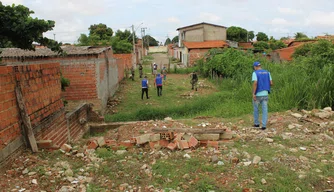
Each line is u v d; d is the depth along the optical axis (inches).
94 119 364.5
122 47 1489.9
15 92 183.5
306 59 545.3
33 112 206.4
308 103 371.9
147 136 235.6
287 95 398.6
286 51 1098.1
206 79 1024.2
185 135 230.7
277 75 502.3
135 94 715.4
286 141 241.6
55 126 244.4
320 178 165.5
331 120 307.1
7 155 169.5
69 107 484.1
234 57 932.6
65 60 477.1
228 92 597.6
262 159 195.6
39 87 217.9
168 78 1062.4
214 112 411.5
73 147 230.5
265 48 1807.3
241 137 252.2
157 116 446.6
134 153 216.5
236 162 191.2
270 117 334.3
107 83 611.8
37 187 151.1
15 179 156.9
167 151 218.2
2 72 166.6
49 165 181.2
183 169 181.0
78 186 157.3
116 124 352.2
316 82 406.9
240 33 2113.7
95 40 1440.7
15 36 205.2
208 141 228.5
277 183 160.1
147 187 158.9
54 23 205.2
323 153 209.6
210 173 175.5
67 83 418.9
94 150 220.4
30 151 194.1
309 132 268.4
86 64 479.2
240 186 157.9
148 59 2365.9
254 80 287.4
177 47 2145.7
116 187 159.2
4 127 167.6
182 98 647.1
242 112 390.3
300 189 153.7
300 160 193.3
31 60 448.1
